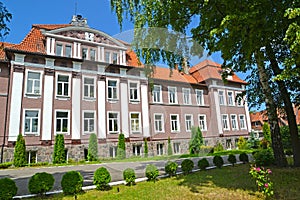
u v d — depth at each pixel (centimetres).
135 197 388
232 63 566
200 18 471
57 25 1339
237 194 393
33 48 1134
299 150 627
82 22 1392
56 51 1119
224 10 378
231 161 748
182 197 381
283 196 376
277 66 642
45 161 1050
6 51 1077
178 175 563
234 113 1966
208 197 379
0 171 842
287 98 657
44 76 1084
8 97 1078
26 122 1077
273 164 657
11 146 1037
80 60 906
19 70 1095
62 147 999
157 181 495
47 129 1062
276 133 642
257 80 777
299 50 254
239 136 1927
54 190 467
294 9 251
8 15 320
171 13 520
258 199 368
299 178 488
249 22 304
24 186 539
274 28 323
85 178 582
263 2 299
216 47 400
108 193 417
